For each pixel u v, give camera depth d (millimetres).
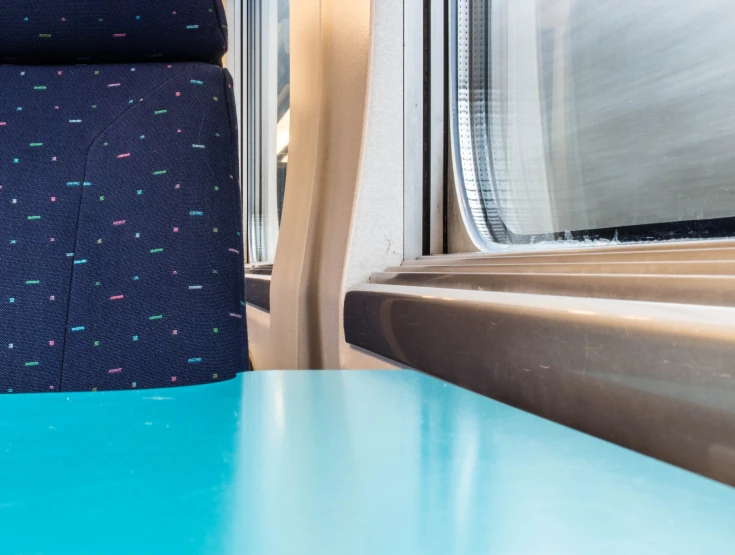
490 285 1089
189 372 835
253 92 3748
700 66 892
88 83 888
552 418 676
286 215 2262
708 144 882
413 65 1579
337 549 353
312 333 1800
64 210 841
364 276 1558
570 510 414
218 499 429
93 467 497
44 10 873
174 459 518
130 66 907
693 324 508
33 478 471
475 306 853
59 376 808
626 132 1042
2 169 848
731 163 848
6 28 870
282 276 2188
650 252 850
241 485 456
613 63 1074
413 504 422
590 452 545
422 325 1010
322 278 1718
